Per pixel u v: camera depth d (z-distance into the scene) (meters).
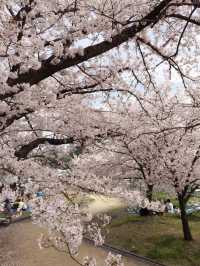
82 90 6.93
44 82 6.84
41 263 14.44
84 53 4.96
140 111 8.88
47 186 5.21
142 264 14.18
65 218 5.24
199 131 13.62
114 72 7.03
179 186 15.10
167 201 21.03
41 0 5.34
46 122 7.05
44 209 5.08
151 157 13.06
